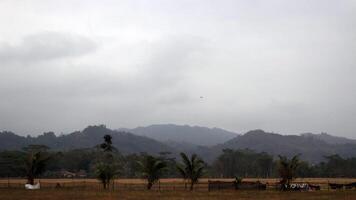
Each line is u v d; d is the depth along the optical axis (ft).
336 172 498.28
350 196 141.18
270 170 516.73
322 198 132.26
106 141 297.33
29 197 127.95
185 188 193.36
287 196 140.26
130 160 440.45
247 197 135.13
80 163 485.15
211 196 137.80
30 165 185.78
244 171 522.06
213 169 529.86
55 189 175.11
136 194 144.46
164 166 184.55
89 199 122.93
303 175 469.16
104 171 188.85
